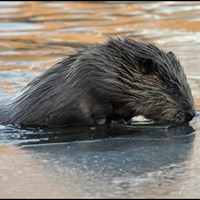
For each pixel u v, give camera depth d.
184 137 24.69
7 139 24.81
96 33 45.31
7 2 60.50
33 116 26.84
